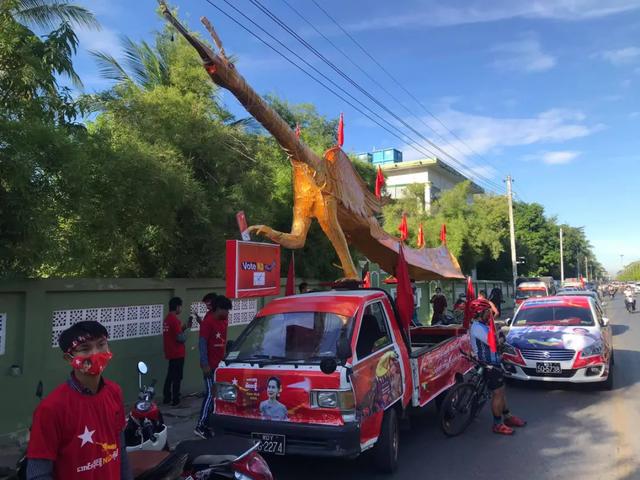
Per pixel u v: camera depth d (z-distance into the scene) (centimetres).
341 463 546
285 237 649
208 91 1039
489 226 3212
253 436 467
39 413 225
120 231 766
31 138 528
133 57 1131
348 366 455
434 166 3809
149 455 348
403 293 616
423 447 601
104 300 756
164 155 793
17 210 518
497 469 526
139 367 431
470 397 663
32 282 640
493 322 674
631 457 555
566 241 6744
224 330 661
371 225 813
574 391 884
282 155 1270
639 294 6731
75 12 815
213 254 911
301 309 541
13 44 631
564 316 988
